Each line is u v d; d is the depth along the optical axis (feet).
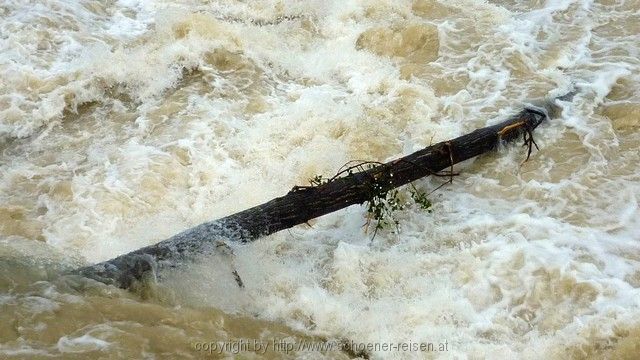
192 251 19.92
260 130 26.91
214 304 19.24
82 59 30.99
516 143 25.32
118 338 16.66
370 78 30.30
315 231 22.66
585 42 31.40
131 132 27.27
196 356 16.71
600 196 23.02
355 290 20.13
